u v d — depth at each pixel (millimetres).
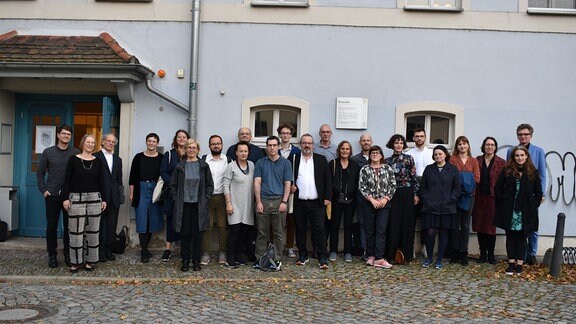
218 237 8969
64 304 6070
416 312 5988
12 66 8562
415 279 7477
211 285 7078
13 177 9891
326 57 9359
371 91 9383
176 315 5738
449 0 9602
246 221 8047
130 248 9211
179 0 9391
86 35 9406
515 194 7777
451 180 8133
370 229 8266
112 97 9609
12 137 9852
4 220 9500
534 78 9430
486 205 8469
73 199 7477
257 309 6004
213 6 9352
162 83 9375
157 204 8375
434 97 9391
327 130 8938
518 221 7730
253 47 9367
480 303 6363
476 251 9297
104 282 7215
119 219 9250
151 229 8328
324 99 9375
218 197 8102
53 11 9453
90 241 7648
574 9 9508
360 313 5922
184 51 9383
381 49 9375
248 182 8078
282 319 5664
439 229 8234
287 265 8219
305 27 9359
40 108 9938
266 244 8086
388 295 6656
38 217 9875
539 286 7160
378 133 9391
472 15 9383
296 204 8188
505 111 9414
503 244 9305
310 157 8258
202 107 9352
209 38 9367
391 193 8164
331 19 9344
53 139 9922
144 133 9344
